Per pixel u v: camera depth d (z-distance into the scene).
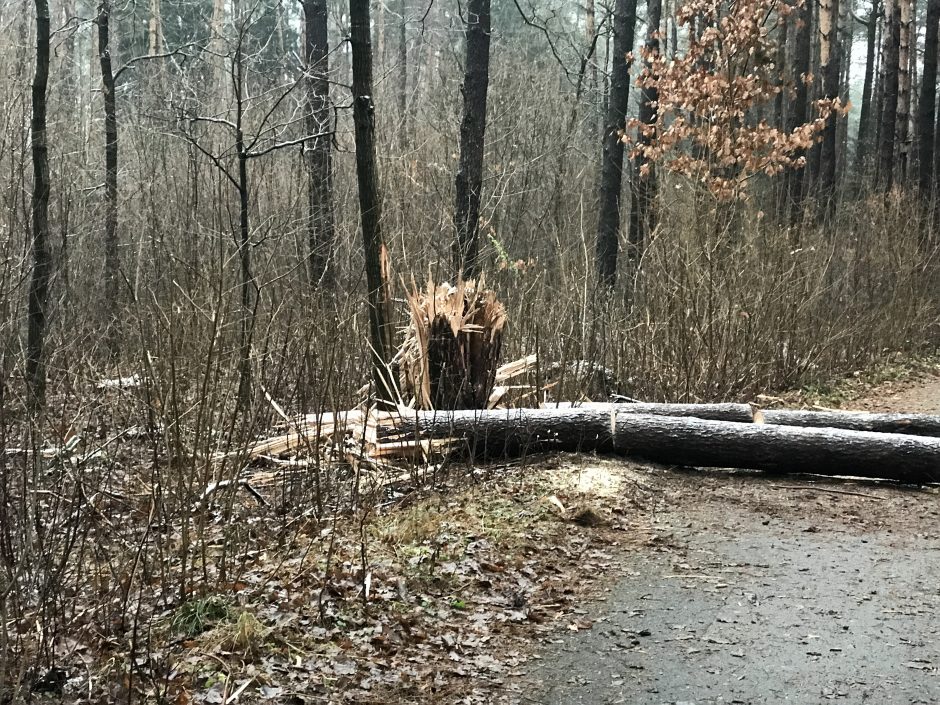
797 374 12.09
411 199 12.55
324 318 7.40
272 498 6.36
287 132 12.84
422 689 3.97
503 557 5.39
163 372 5.86
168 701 3.68
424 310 7.64
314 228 10.62
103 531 5.19
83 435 5.69
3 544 4.41
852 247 16.09
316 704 3.78
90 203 12.34
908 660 4.26
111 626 4.28
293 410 7.49
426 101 19.45
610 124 13.73
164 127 12.42
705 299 10.91
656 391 9.98
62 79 15.16
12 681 3.66
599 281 12.39
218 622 4.34
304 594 4.69
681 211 12.72
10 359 5.25
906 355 14.99
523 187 15.31
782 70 14.95
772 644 4.43
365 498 6.25
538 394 8.07
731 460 7.23
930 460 6.93
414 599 4.78
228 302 6.49
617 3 13.66
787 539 5.91
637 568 5.39
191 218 10.15
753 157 13.81
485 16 10.62
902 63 20.97
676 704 3.88
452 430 7.11
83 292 10.02
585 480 6.74
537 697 3.94
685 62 14.16
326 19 12.21
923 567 5.45
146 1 20.58
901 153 20.30
